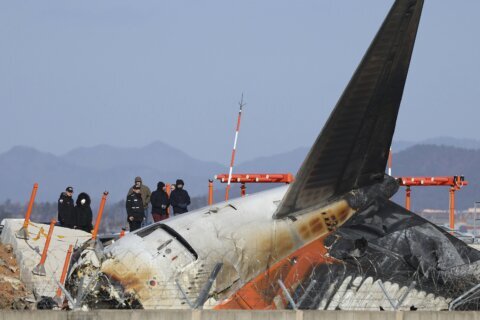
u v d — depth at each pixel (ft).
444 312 306.14
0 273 405.39
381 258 360.28
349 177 362.74
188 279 342.44
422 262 360.28
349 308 357.20
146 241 345.10
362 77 346.74
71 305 333.42
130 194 448.65
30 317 284.00
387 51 345.10
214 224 353.10
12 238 433.89
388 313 301.43
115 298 337.72
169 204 464.65
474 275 359.05
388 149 363.15
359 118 352.69
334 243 360.89
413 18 341.82
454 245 361.71
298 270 356.38
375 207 366.84
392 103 354.33
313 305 354.54
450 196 503.20
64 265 378.73
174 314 287.89
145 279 339.16
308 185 357.41
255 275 353.10
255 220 357.82
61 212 458.09
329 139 352.49
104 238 418.10
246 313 290.76
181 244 346.33
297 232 360.07
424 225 364.17
